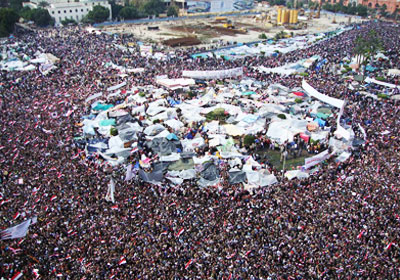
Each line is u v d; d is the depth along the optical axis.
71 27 197.50
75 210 45.38
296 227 41.75
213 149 64.88
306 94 90.38
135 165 59.41
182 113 79.31
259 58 129.12
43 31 180.38
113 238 40.19
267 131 70.88
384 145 63.75
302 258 36.84
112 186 47.41
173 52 139.00
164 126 73.12
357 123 73.94
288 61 122.06
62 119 76.56
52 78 102.75
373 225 41.94
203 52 140.25
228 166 59.19
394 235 40.28
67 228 42.00
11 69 112.38
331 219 43.19
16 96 88.75
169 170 58.72
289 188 52.19
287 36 172.88
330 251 37.84
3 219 43.56
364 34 164.25
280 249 38.28
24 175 53.97
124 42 153.88
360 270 35.25
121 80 102.00
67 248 38.75
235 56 134.38
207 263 36.19
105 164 58.75
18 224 40.09
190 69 112.94
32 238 40.22
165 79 99.50
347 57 125.06
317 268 35.44
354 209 44.78
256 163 59.75
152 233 40.94
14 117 76.69
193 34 188.50
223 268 35.50
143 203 47.50
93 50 134.00
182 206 46.94
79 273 35.12
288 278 34.19
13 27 177.12
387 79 100.38
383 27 191.38
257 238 40.06
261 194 50.38
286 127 71.44
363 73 108.75
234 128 71.19
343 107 76.38
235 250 38.03
